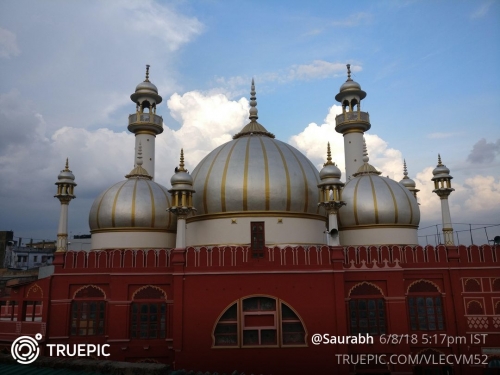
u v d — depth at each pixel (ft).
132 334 39.99
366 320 39.63
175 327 37.32
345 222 49.26
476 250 41.37
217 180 44.52
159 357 39.47
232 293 38.04
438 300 40.93
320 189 40.27
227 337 37.47
